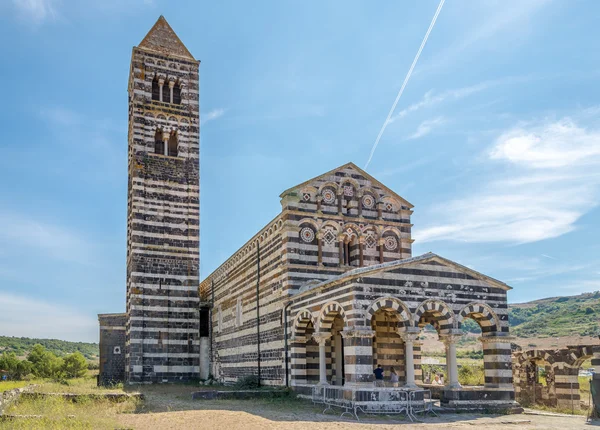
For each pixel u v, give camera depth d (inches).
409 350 1318.9
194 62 2642.7
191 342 2354.8
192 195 2493.8
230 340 2313.0
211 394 1518.2
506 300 1429.6
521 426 1096.8
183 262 2417.6
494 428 1056.8
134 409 1253.1
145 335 2298.2
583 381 2549.2
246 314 2122.3
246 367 2075.5
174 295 2372.0
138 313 2303.2
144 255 2363.4
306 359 1691.7
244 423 1044.5
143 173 2434.8
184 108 2573.8
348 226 1844.2
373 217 1895.9
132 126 2514.8
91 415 1070.4
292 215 1774.1
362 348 1275.8
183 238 2438.5
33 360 4884.4
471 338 5880.9
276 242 1850.4
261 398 1528.1
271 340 1843.0
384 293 1323.8
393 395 1227.9
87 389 1610.5
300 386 1563.7
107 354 2669.8
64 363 4825.3
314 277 1756.9
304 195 1814.7
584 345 1640.0
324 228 1807.3
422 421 1130.7
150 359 2285.9
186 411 1223.5
